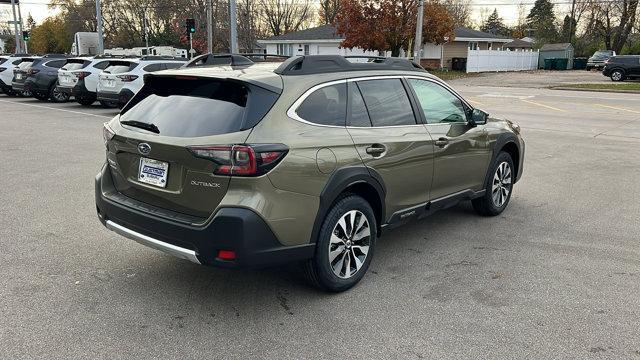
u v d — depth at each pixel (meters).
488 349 3.36
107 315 3.74
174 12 65.50
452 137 5.07
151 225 3.70
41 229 5.54
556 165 9.18
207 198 3.48
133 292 4.10
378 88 4.46
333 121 3.97
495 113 17.17
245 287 4.22
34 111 17.03
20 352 3.25
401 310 3.86
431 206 4.99
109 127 4.20
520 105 19.86
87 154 9.74
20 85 20.47
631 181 7.98
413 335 3.52
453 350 3.34
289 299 4.02
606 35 58.50
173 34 65.75
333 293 4.12
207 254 3.46
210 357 3.25
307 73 3.97
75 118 15.17
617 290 4.21
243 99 3.61
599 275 4.50
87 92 17.75
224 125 3.52
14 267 4.54
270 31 76.00
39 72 19.70
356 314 3.80
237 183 3.38
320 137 3.77
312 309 3.87
